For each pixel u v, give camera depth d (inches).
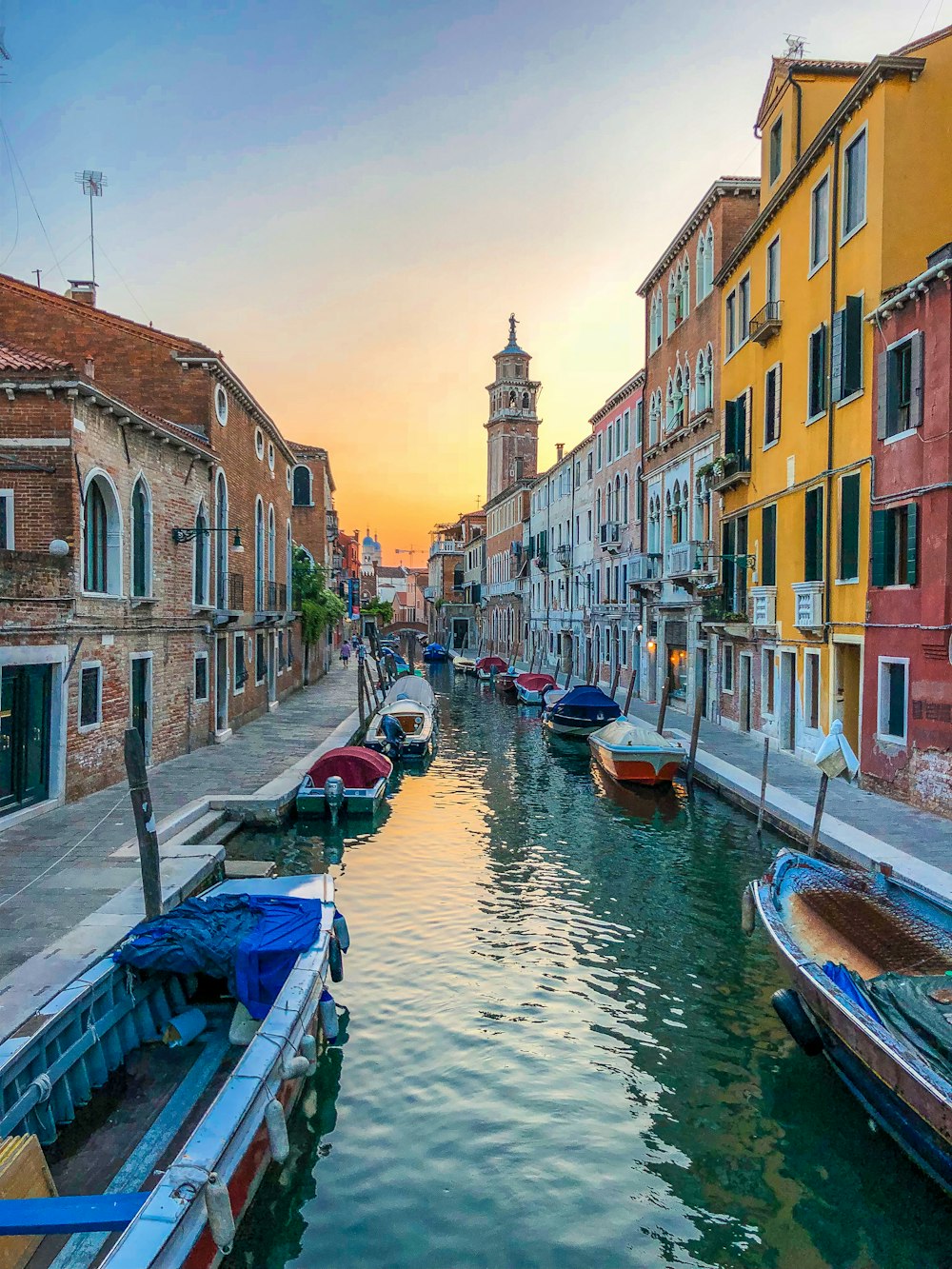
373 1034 314.5
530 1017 327.6
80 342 757.3
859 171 598.5
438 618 3563.0
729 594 878.4
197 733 758.5
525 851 538.9
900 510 548.7
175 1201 178.9
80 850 423.8
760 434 797.9
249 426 940.0
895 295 540.7
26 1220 172.2
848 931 312.7
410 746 868.0
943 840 454.6
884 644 559.5
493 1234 218.2
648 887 470.6
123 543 582.2
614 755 722.8
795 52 789.9
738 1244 215.5
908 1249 213.2
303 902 333.7
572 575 1691.7
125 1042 284.5
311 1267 207.3
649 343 1200.2
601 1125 261.3
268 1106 228.7
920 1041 239.3
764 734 796.0
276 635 1145.4
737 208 928.3
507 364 2869.1
